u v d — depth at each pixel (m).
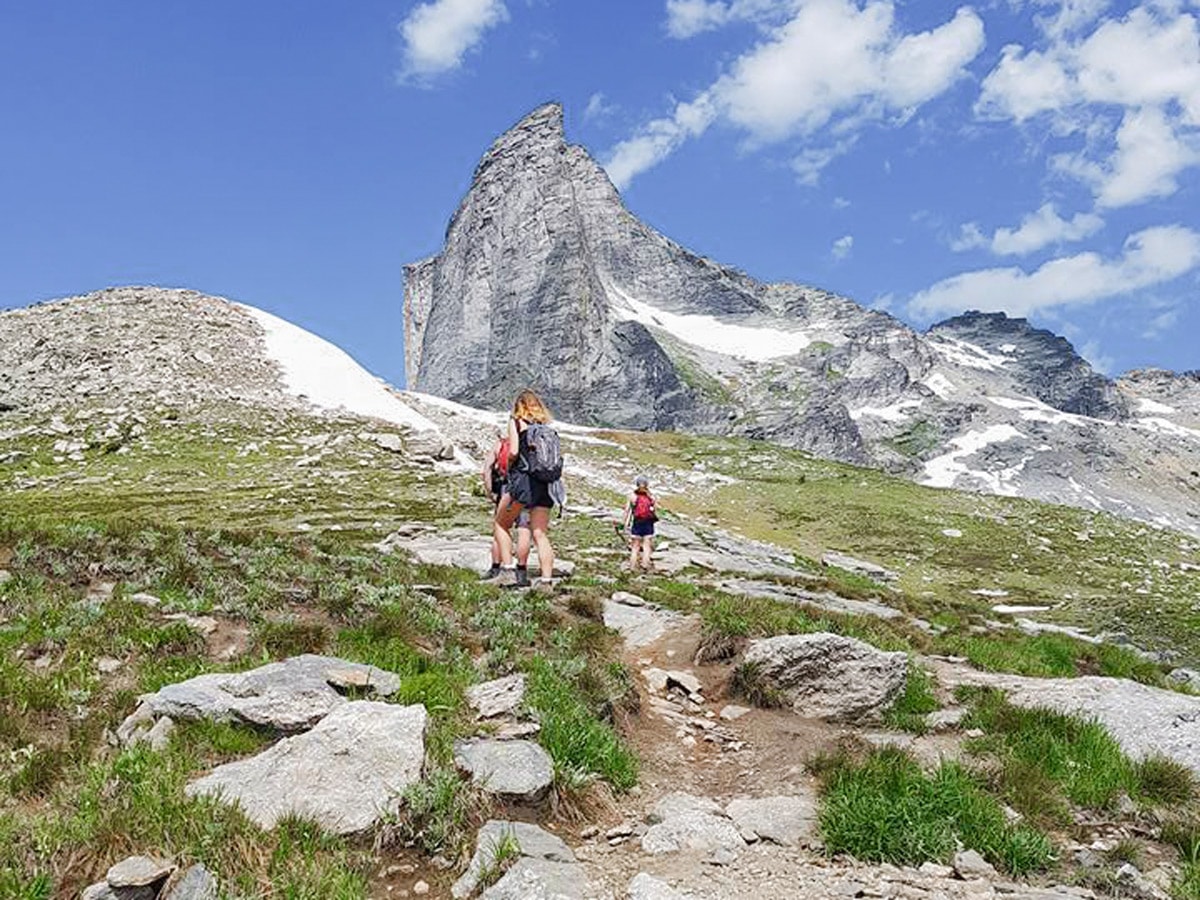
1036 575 58.03
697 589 22.56
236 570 14.19
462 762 8.03
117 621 11.14
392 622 11.62
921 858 7.55
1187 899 7.05
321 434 62.72
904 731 10.96
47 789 7.48
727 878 7.12
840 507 74.19
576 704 9.82
